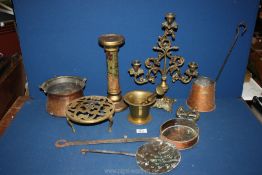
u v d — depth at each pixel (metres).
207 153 1.06
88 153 1.07
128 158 1.04
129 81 1.37
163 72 1.25
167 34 1.19
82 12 1.19
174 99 1.35
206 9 1.19
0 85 1.41
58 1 1.16
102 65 1.32
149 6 1.18
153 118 1.26
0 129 1.27
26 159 1.05
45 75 1.34
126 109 1.31
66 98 1.22
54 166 1.01
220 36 1.25
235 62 1.32
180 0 1.17
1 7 1.62
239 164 1.01
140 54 1.29
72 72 1.34
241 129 1.19
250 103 1.46
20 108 1.35
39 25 1.21
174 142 1.07
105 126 1.21
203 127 1.20
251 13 1.20
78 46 1.27
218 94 1.41
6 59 1.54
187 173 0.97
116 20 1.21
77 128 1.20
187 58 1.31
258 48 1.69
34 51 1.27
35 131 1.19
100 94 1.40
